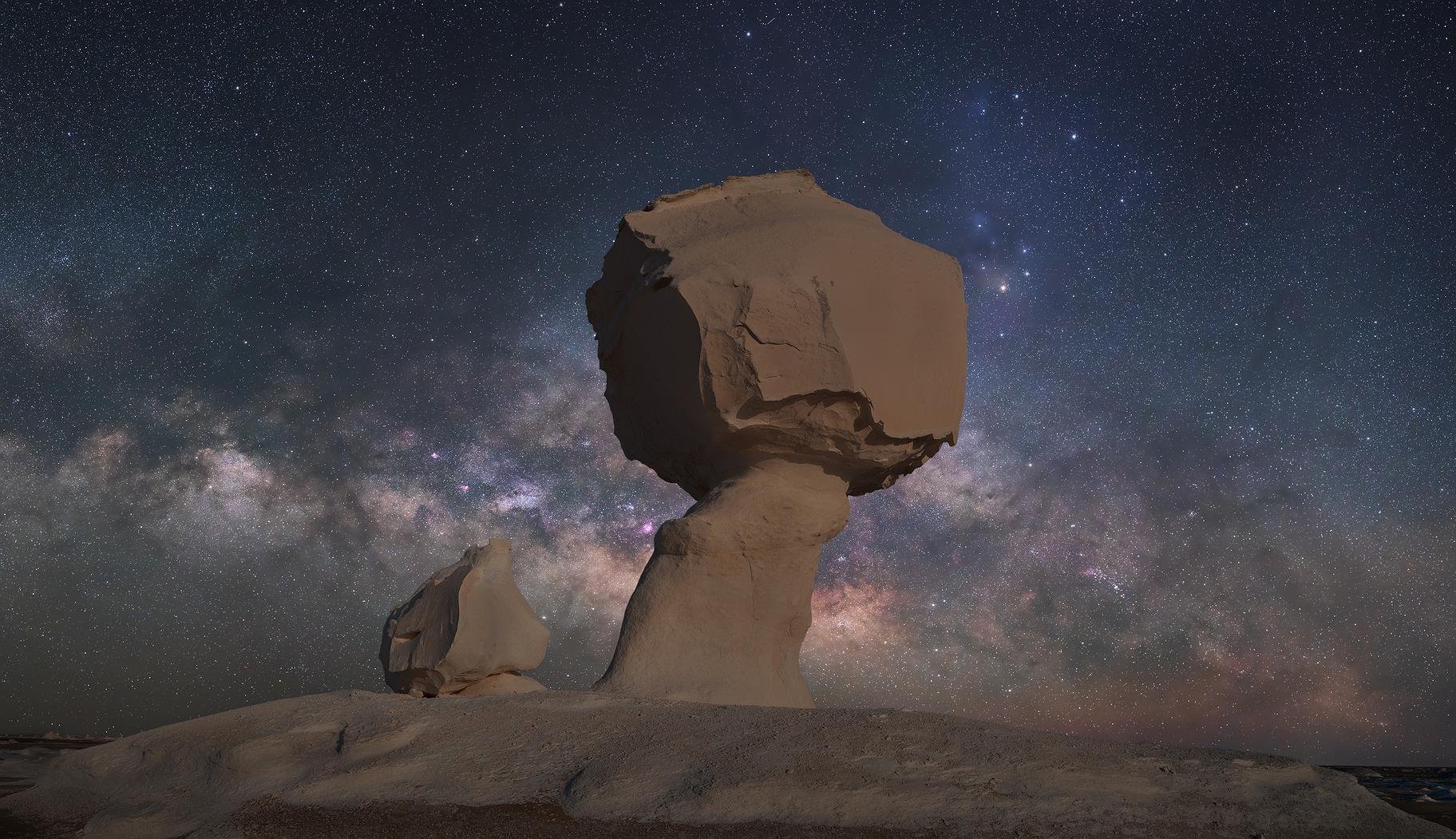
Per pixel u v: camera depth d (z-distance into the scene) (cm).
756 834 465
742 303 759
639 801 495
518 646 760
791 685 805
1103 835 465
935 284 815
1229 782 516
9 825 521
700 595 776
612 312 891
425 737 570
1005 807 486
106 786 564
